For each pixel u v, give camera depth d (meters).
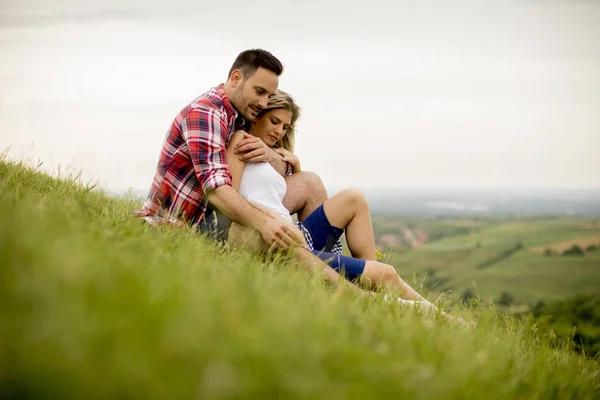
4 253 1.46
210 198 3.93
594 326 11.22
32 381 1.07
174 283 1.69
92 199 4.03
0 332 1.15
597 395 2.79
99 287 1.43
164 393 1.14
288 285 2.53
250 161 4.11
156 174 4.28
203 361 1.26
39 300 1.27
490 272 96.75
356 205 4.16
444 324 2.90
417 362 1.88
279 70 4.33
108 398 1.10
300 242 3.68
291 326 1.61
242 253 3.43
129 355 1.18
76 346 1.14
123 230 2.83
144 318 1.34
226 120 4.19
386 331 2.17
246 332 1.43
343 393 1.37
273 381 1.28
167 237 3.01
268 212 3.81
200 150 3.98
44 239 1.68
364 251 4.19
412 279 3.76
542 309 15.11
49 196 3.37
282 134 4.73
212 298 1.64
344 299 2.69
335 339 1.69
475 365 2.03
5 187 3.13
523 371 2.45
